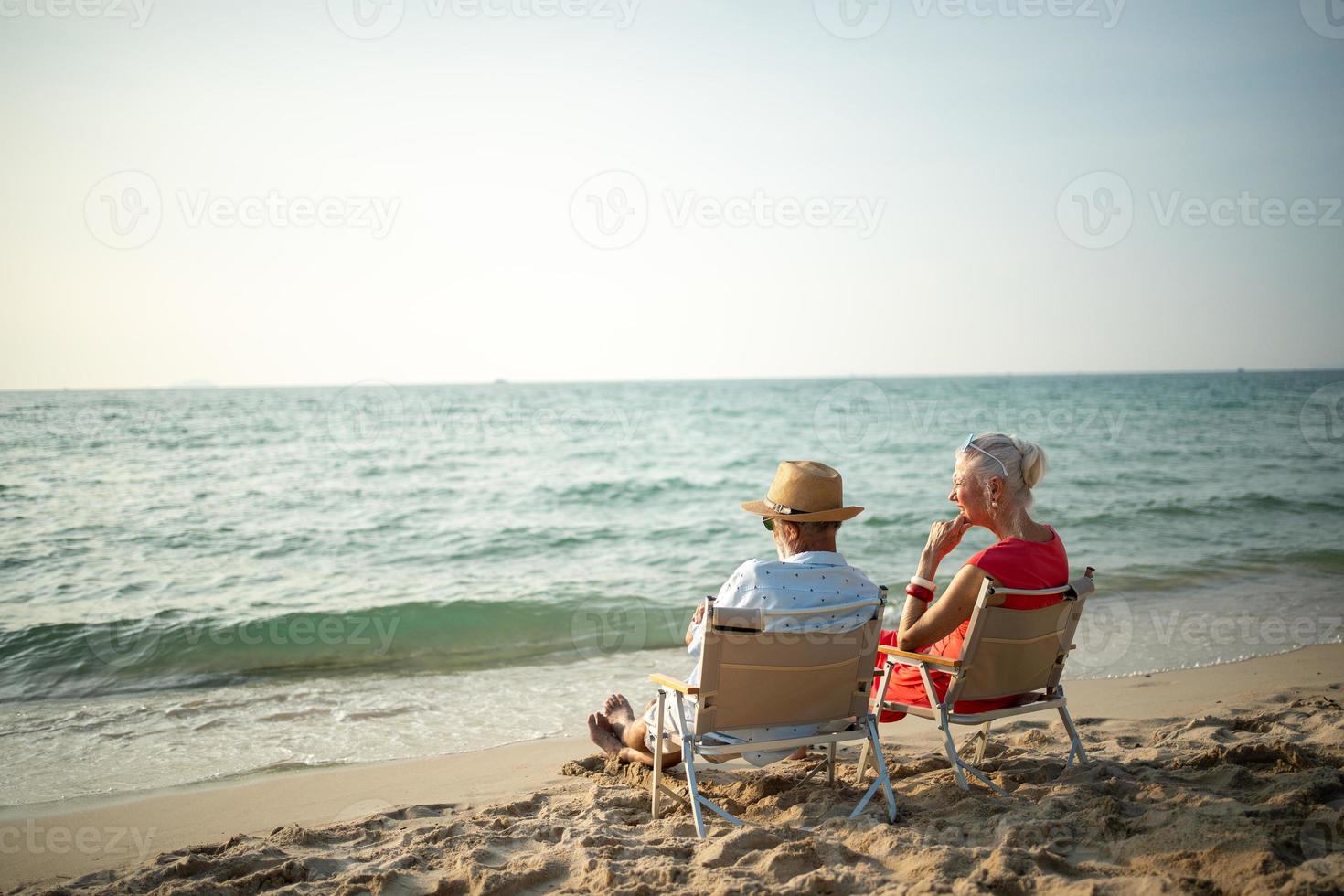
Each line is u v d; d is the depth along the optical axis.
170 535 13.26
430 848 3.16
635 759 4.11
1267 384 99.31
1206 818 2.87
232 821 3.81
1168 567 10.22
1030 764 3.82
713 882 2.67
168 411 42.38
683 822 3.33
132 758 4.70
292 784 4.29
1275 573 9.83
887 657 3.55
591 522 14.83
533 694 5.93
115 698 5.91
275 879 2.95
